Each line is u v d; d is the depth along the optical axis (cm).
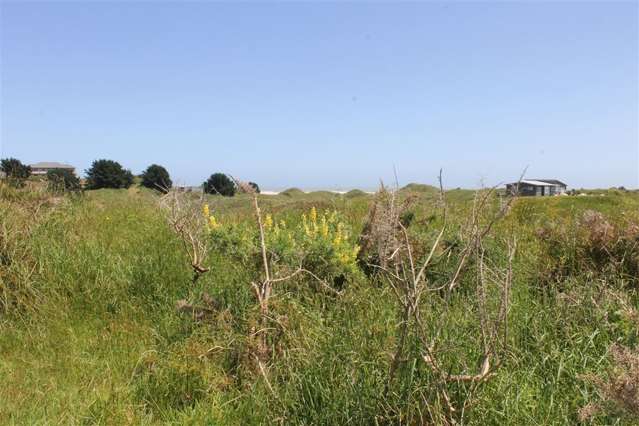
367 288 482
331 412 333
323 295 479
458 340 346
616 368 308
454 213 655
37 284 561
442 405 312
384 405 324
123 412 370
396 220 343
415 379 326
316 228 551
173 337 466
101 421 365
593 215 605
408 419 311
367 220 563
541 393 347
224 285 529
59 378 430
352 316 429
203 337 423
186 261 611
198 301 490
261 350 399
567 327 411
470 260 500
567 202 1095
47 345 489
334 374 359
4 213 625
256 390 377
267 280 416
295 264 494
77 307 555
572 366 370
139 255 638
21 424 354
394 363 320
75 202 983
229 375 405
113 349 476
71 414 371
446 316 364
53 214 747
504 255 578
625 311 405
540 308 449
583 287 482
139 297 564
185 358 406
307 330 415
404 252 471
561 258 563
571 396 346
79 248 638
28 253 585
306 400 352
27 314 532
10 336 502
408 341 332
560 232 621
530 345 401
